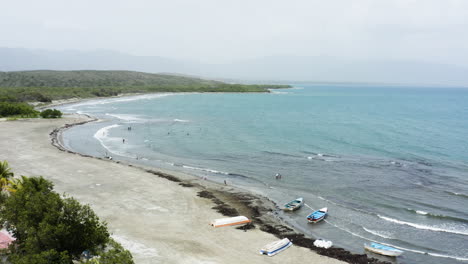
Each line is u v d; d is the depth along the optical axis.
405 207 43.00
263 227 36.16
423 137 95.50
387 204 44.03
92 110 148.38
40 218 23.97
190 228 34.56
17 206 24.62
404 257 31.03
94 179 49.00
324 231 36.31
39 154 62.03
